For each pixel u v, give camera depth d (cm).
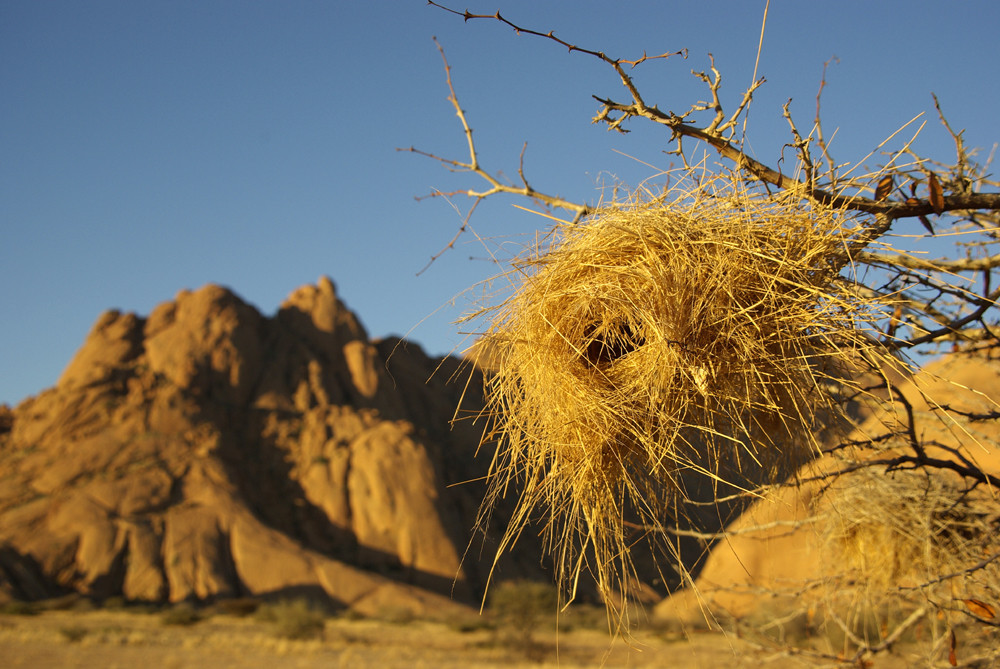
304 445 7962
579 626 3209
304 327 9688
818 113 248
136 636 3169
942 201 247
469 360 274
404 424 8206
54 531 5950
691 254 252
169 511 6372
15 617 4456
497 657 2680
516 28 248
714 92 254
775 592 356
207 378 8281
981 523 323
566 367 258
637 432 241
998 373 273
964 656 325
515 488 259
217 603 5488
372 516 7119
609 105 253
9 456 7269
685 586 244
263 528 6444
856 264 252
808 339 244
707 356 240
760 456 248
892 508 352
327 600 5681
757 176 254
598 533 243
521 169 296
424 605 5712
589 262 262
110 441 7138
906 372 226
